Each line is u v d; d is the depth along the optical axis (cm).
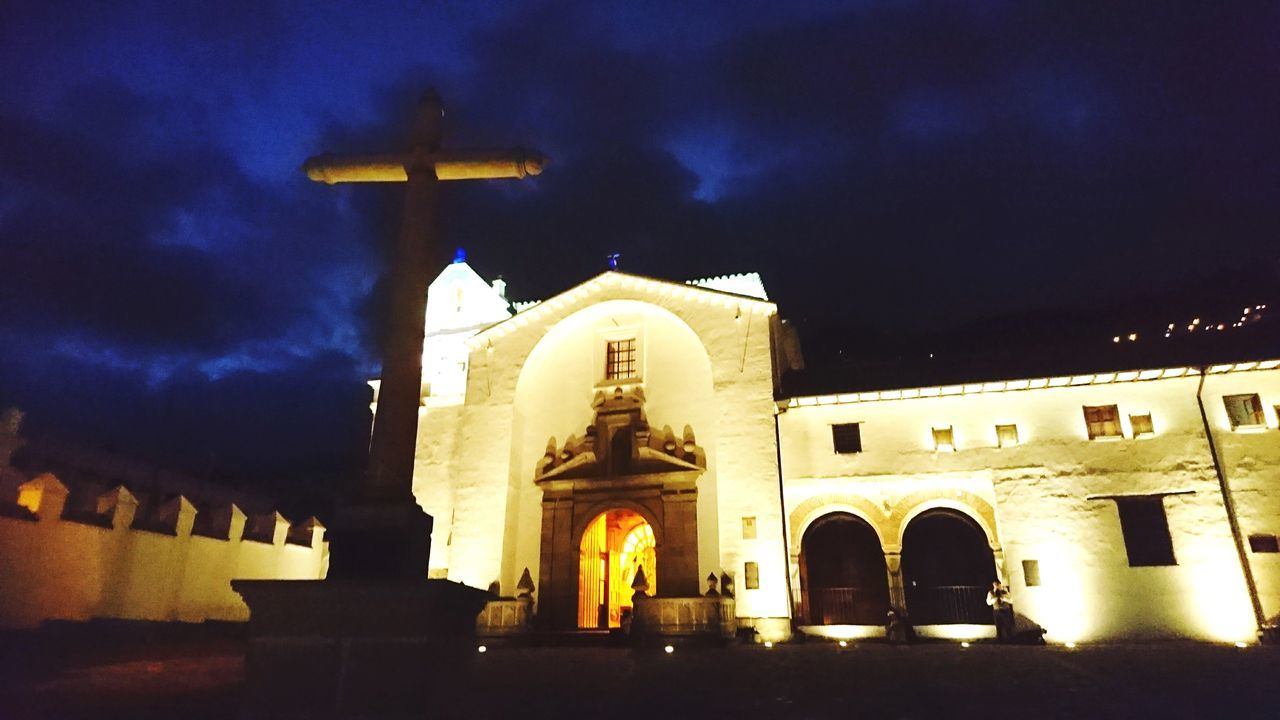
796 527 2336
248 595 764
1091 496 2161
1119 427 2200
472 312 3216
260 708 731
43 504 1862
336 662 734
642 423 2567
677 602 2175
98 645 1853
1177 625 2009
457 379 3070
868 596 2284
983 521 2225
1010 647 1827
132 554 2102
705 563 2369
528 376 2781
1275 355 2092
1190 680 1238
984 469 2256
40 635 1767
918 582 2292
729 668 1477
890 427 2367
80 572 1936
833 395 2398
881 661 1540
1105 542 2116
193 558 2323
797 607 2252
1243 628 1967
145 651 1844
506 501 2570
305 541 2922
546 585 2470
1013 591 2136
